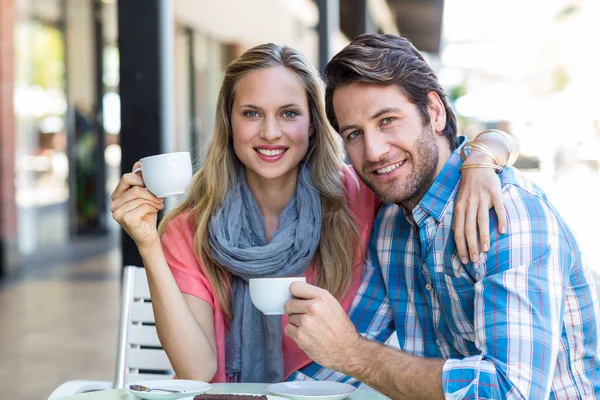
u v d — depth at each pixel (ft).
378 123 4.93
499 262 4.48
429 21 33.65
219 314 6.38
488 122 67.97
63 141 28.25
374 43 4.95
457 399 4.11
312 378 6.33
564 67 77.51
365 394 4.72
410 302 5.78
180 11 26.89
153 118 7.88
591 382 4.91
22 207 24.80
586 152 55.98
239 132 6.29
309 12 27.27
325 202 6.51
